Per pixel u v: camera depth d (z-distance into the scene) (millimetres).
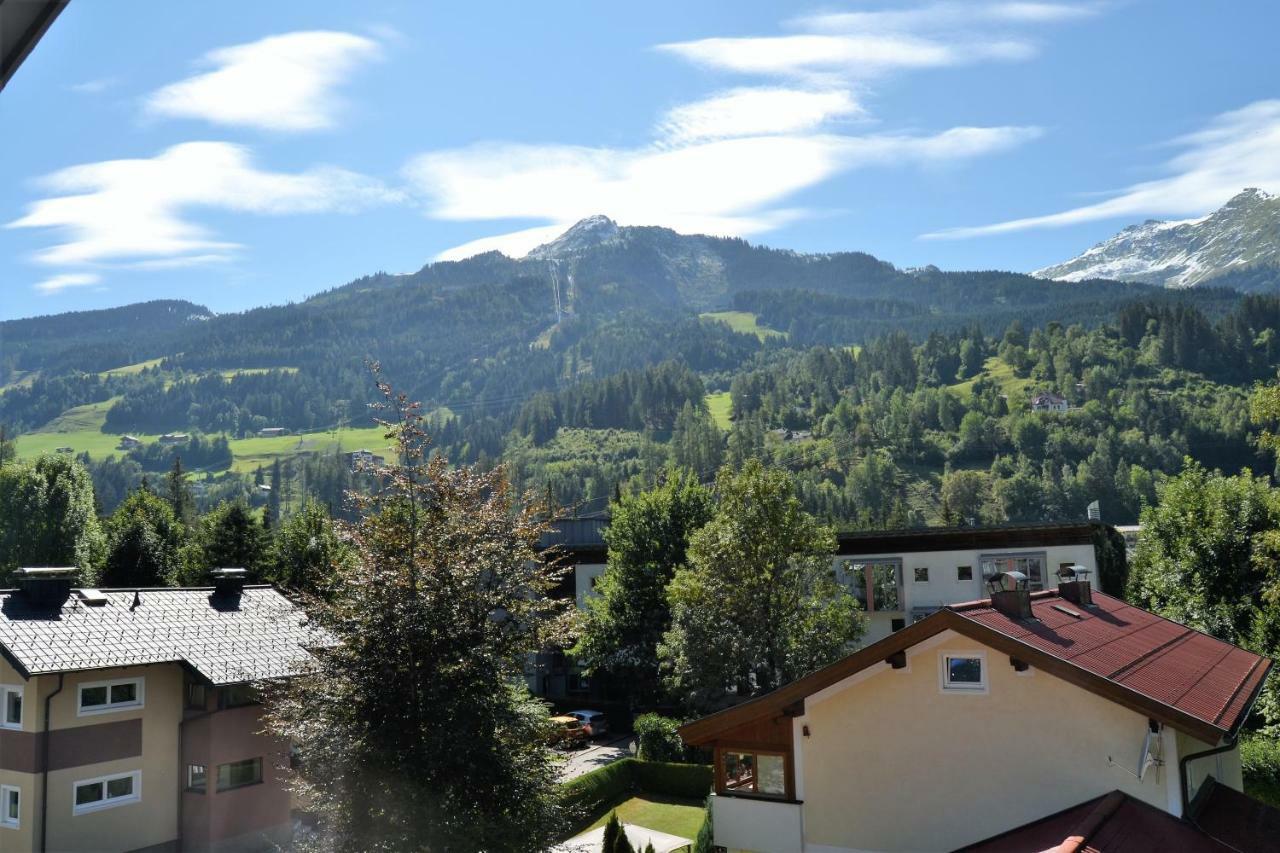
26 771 29203
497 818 23422
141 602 34906
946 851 18422
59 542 75188
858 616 42031
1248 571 44625
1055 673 17562
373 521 26000
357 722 23641
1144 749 16922
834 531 44781
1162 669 20609
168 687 32625
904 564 57156
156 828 31766
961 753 18516
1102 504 184250
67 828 29516
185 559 68438
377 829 22438
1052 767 17734
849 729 19562
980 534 56219
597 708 61719
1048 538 55438
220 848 32062
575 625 26719
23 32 4422
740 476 43219
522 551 26359
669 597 43906
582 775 41812
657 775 44188
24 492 75438
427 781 23031
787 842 19844
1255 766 26688
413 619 23797
